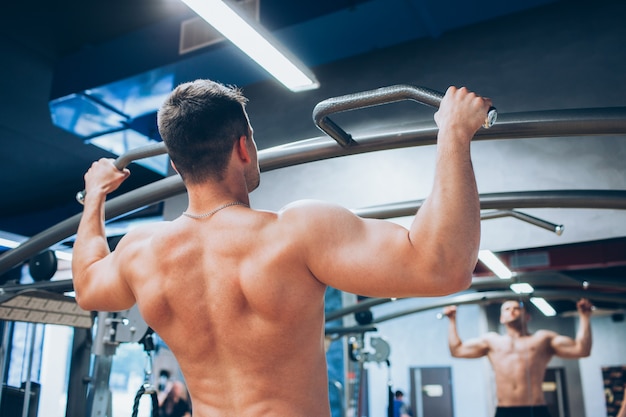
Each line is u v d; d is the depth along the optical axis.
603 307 3.13
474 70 3.60
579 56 3.32
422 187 3.58
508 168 3.37
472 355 3.55
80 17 4.06
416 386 3.78
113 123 4.57
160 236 1.11
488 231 3.47
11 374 3.86
